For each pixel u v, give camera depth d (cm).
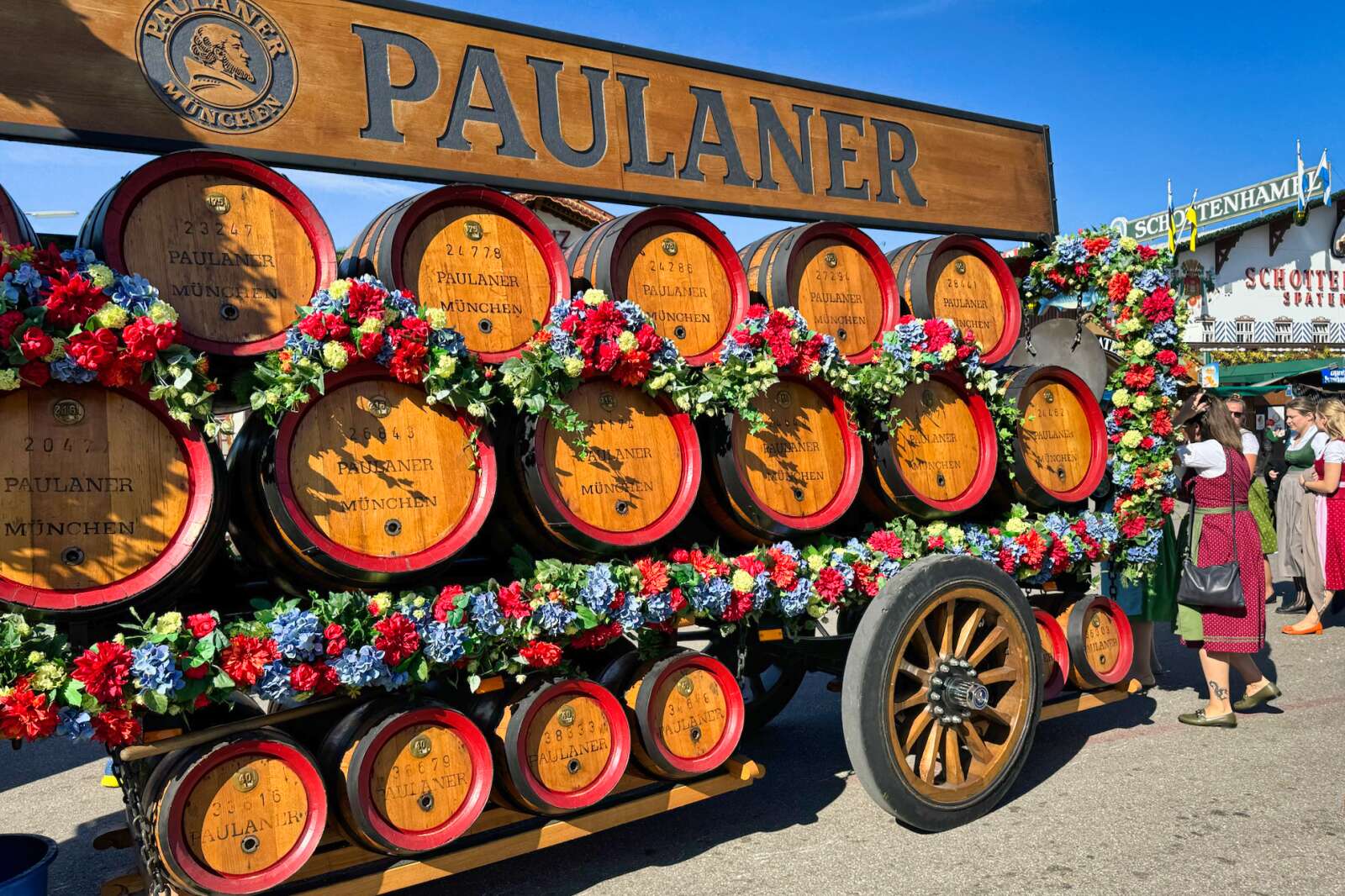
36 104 303
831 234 467
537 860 399
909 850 393
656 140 438
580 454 367
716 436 405
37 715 246
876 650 395
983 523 518
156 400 287
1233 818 411
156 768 306
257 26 343
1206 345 2105
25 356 258
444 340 329
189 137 328
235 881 281
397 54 373
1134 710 597
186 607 354
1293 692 619
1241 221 2119
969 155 559
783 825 427
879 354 464
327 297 313
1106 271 567
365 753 304
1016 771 440
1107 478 559
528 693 343
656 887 367
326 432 315
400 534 326
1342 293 2223
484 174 387
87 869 421
